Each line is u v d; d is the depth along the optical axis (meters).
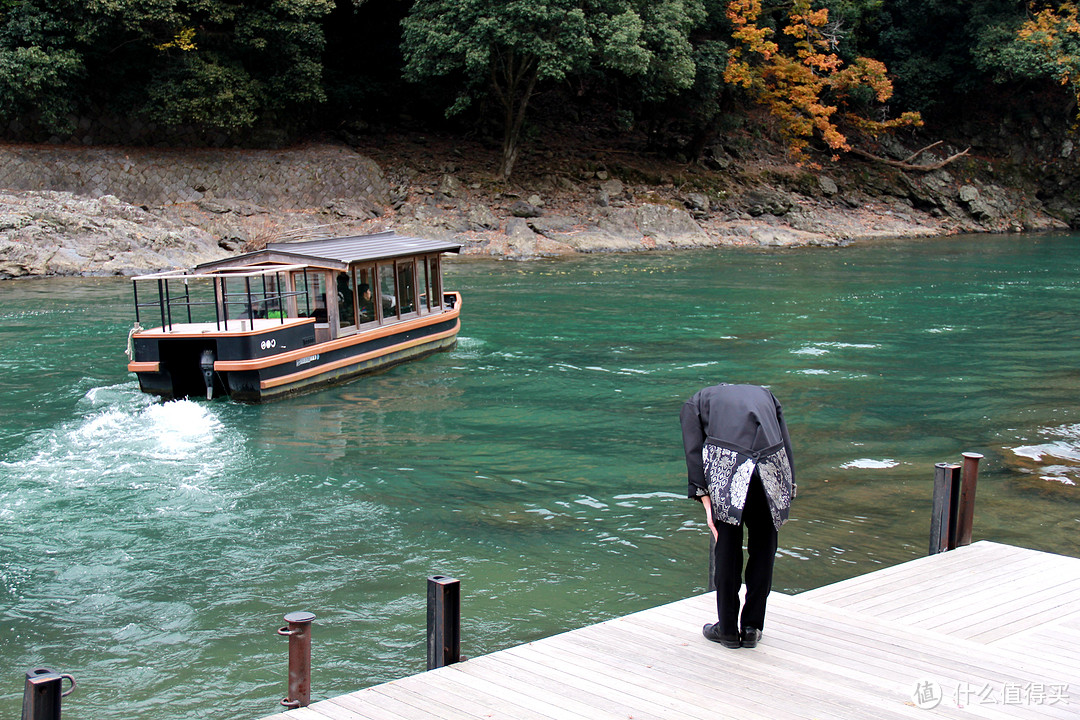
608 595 6.91
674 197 39.00
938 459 10.39
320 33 34.44
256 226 31.36
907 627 5.09
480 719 4.01
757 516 4.67
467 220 34.47
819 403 13.02
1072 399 13.27
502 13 32.81
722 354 16.69
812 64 41.91
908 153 46.84
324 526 8.41
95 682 5.70
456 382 14.59
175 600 6.88
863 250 35.84
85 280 25.45
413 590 7.02
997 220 44.91
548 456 10.61
